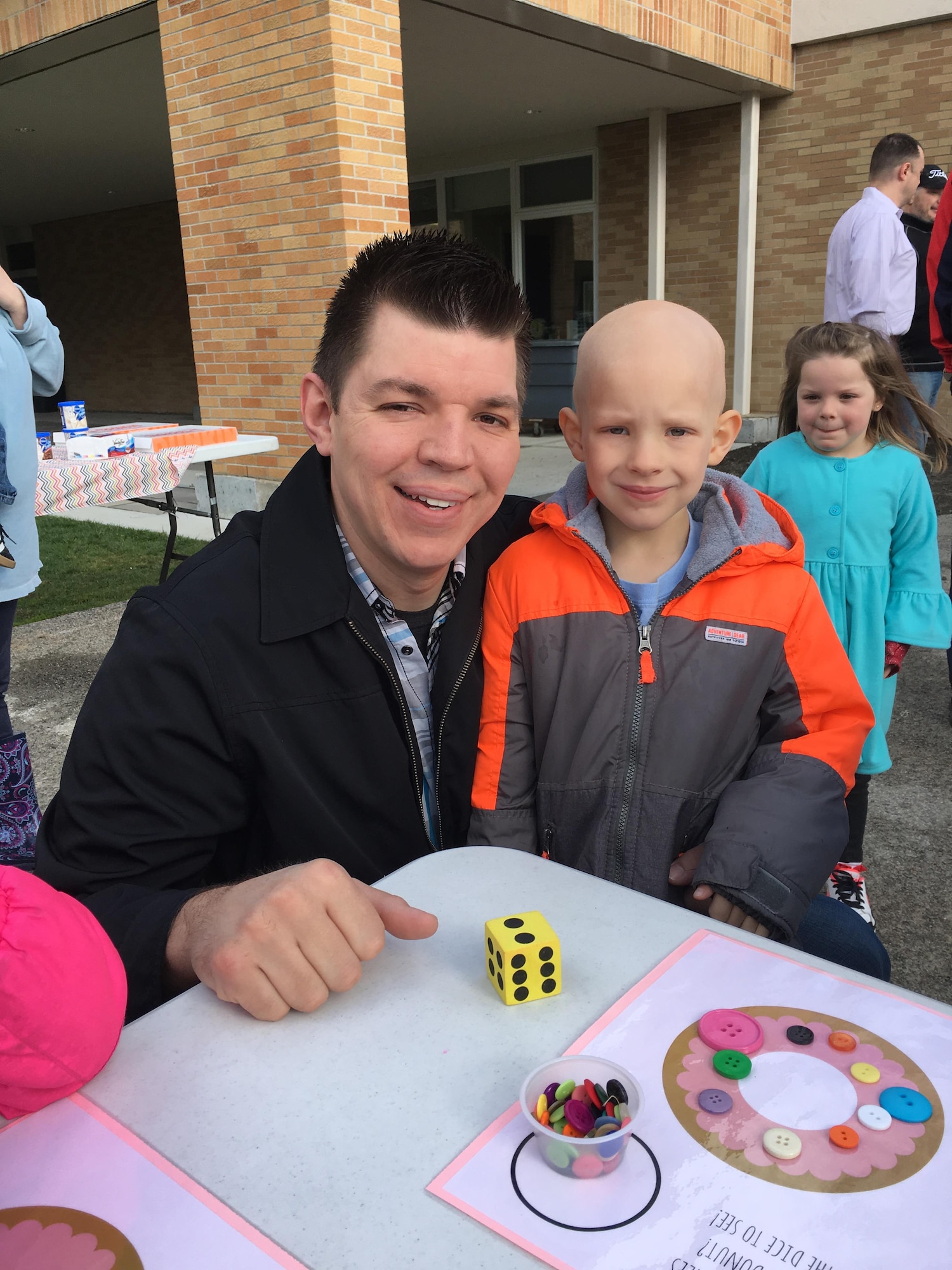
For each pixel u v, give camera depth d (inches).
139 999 35.0
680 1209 22.6
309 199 237.6
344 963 30.4
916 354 195.3
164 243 628.1
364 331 41.0
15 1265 21.6
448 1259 21.5
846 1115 25.3
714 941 33.7
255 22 233.9
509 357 42.1
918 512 90.9
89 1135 25.5
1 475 99.9
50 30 287.7
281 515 47.5
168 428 195.3
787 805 47.8
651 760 53.7
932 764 123.0
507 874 38.8
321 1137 25.2
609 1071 26.2
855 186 362.3
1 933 25.5
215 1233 22.3
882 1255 21.3
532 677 55.7
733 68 333.1
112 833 42.3
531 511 63.6
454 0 255.3
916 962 83.9
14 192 584.1
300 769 46.0
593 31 283.0
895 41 341.7
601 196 424.2
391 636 49.5
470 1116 25.9
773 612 52.7
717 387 53.0
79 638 188.7
